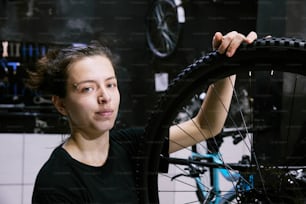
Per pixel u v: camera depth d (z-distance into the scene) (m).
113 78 1.20
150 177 1.25
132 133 1.37
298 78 1.68
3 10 3.60
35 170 3.12
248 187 1.28
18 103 3.31
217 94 1.33
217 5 3.11
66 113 1.23
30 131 3.23
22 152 3.16
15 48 3.48
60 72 1.19
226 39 1.10
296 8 2.52
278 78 2.31
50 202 1.10
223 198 1.65
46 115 3.22
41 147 3.18
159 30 3.70
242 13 2.92
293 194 1.18
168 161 1.35
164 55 3.64
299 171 1.25
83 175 1.15
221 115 1.36
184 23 3.47
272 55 1.09
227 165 1.36
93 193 1.14
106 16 3.76
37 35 3.66
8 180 3.07
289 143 1.64
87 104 1.15
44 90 1.25
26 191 3.05
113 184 1.19
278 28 2.58
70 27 3.71
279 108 2.31
